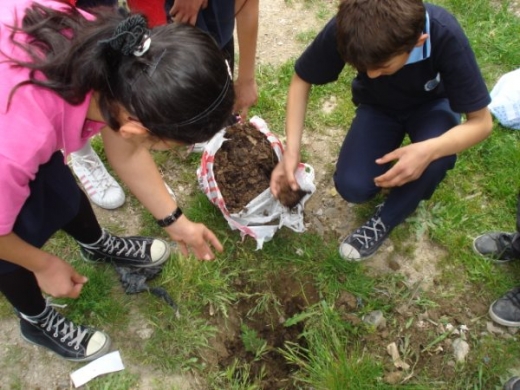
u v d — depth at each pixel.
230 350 1.90
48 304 1.82
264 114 2.51
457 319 1.93
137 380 1.81
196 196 2.24
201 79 0.93
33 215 1.34
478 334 1.90
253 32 1.96
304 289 2.02
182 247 1.66
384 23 1.40
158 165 2.32
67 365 1.84
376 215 2.06
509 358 1.84
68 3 1.12
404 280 2.03
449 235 2.12
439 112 1.87
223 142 2.08
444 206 2.20
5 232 1.11
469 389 1.79
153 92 0.93
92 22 1.01
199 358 1.86
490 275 2.01
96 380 1.81
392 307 1.96
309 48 1.80
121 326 1.91
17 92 0.99
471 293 2.00
